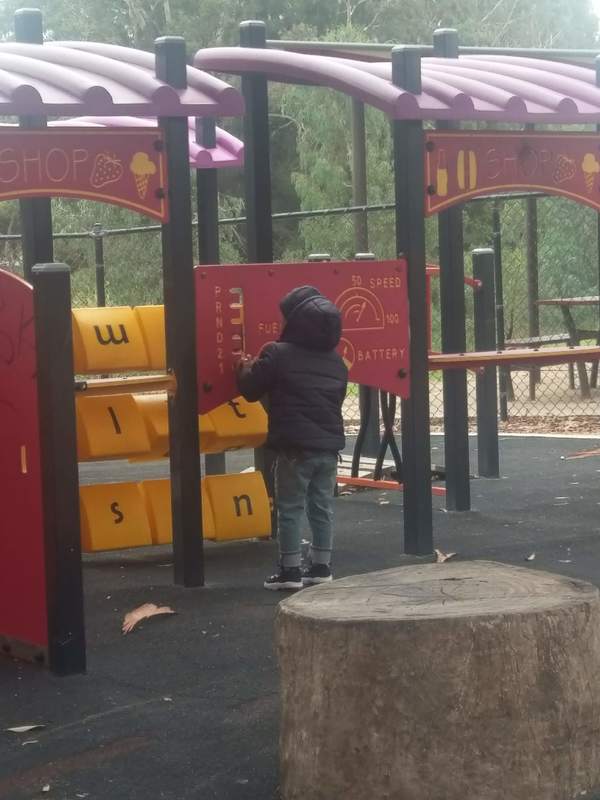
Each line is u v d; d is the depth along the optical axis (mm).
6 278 3666
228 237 23359
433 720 2477
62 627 3615
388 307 5184
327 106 24109
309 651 2557
